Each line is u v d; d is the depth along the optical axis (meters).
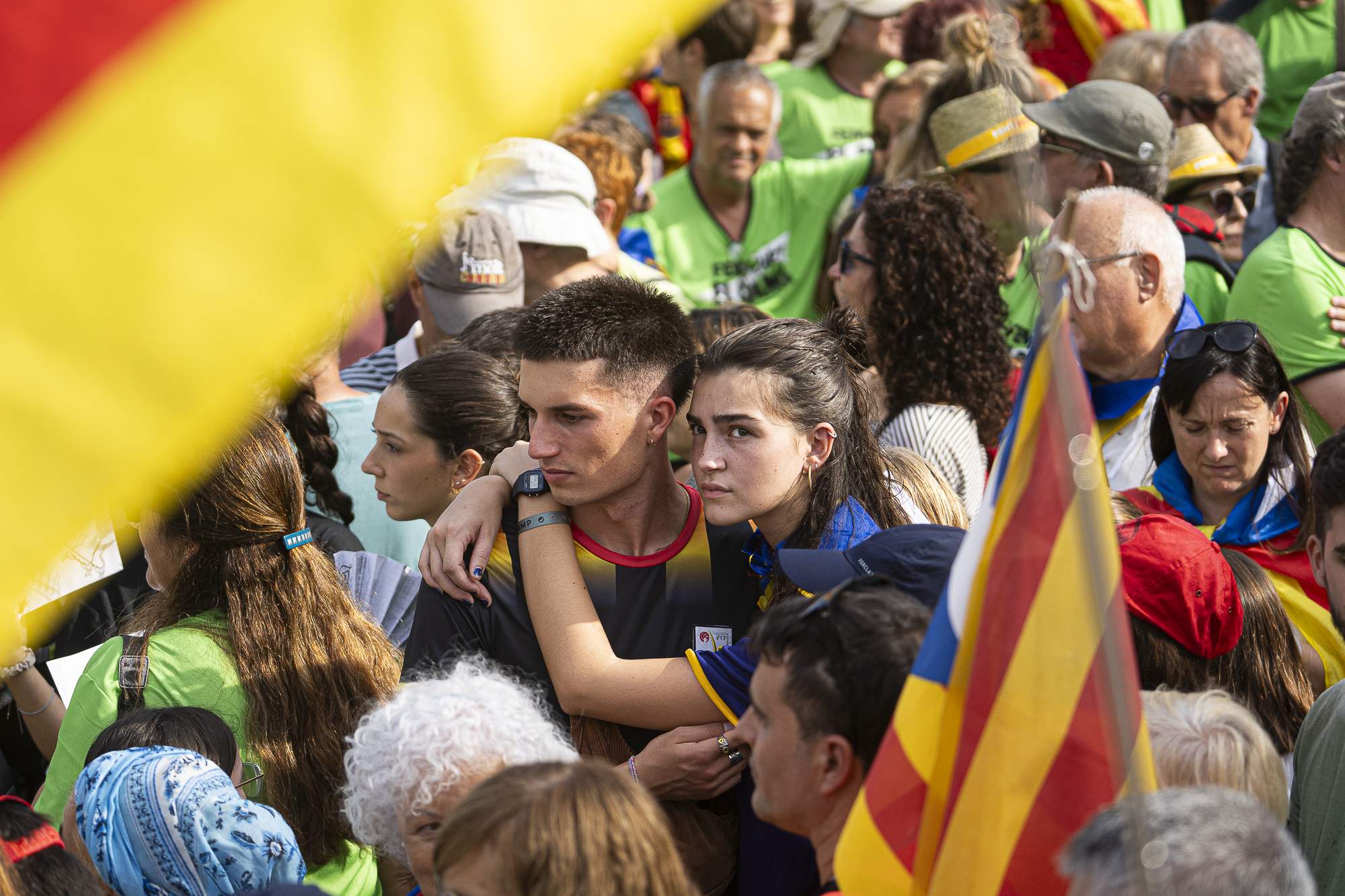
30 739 7.29
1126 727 3.12
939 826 3.33
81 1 1.99
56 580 6.14
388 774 4.22
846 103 13.25
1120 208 7.29
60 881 4.07
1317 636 6.19
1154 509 6.67
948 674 3.34
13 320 1.97
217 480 5.49
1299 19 12.30
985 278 7.13
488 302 8.47
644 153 12.03
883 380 7.12
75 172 1.99
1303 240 7.96
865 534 4.82
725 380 4.72
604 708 4.80
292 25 2.03
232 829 4.48
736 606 5.20
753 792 4.73
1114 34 13.09
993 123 8.55
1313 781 4.67
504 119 2.09
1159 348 7.38
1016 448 3.29
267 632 5.47
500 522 5.26
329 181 2.04
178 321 2.00
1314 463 5.34
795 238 11.73
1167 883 2.83
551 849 3.18
